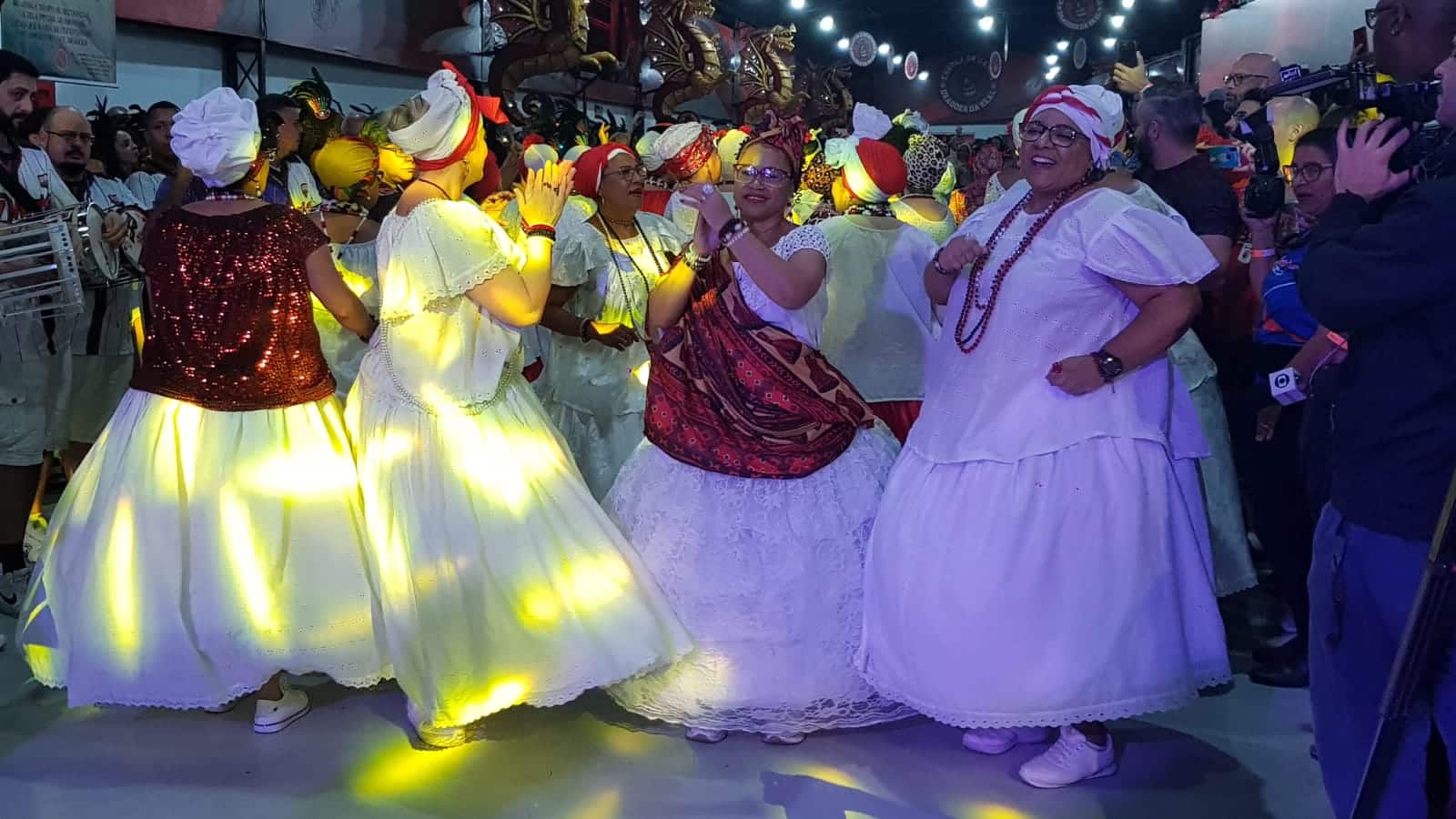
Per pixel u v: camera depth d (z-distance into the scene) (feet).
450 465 10.11
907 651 9.74
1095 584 9.17
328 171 14.11
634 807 9.43
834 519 10.28
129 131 19.92
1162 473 9.39
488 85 29.84
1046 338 9.39
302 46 30.78
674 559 10.34
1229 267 13.61
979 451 9.48
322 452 10.50
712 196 10.02
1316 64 19.29
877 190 12.21
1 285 11.64
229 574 10.03
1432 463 6.56
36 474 14.35
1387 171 6.75
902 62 78.07
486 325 10.36
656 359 10.73
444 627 10.02
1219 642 9.69
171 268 10.09
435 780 9.90
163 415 10.20
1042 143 9.40
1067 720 9.21
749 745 10.57
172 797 9.61
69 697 10.00
